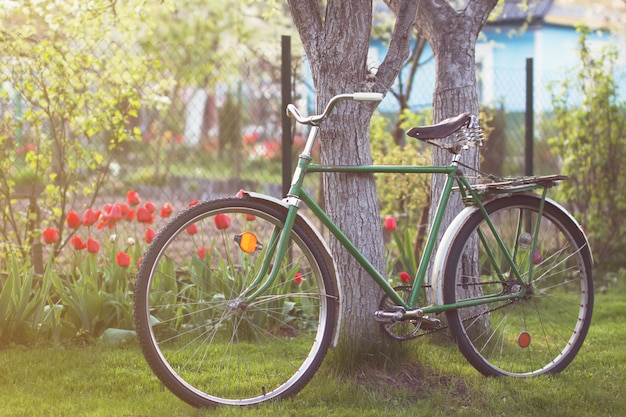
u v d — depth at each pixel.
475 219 3.29
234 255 6.13
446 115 3.91
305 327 4.25
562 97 6.84
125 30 5.94
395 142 6.97
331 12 3.23
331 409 2.91
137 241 4.50
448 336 3.83
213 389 3.13
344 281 3.32
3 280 4.30
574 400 3.08
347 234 3.31
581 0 13.19
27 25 5.23
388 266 4.77
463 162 3.87
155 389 3.19
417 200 5.96
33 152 4.87
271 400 2.96
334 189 3.33
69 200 5.03
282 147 4.85
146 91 5.27
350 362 3.25
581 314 3.52
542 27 13.21
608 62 6.93
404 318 3.13
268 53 8.56
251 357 3.66
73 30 5.29
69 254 5.01
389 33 9.88
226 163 10.49
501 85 11.21
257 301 3.08
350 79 3.25
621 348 4.03
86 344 3.88
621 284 6.03
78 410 2.89
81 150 4.98
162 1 6.29
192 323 4.07
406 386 3.19
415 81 11.91
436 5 3.98
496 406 2.99
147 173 9.73
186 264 4.65
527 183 3.35
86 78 4.98
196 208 2.86
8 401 2.97
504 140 8.57
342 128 3.26
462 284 3.29
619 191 6.66
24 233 4.97
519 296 3.39
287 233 2.97
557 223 3.49
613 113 6.64
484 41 11.37
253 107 9.42
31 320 3.83
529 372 3.46
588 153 6.65
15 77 4.69
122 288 4.08
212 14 11.64
